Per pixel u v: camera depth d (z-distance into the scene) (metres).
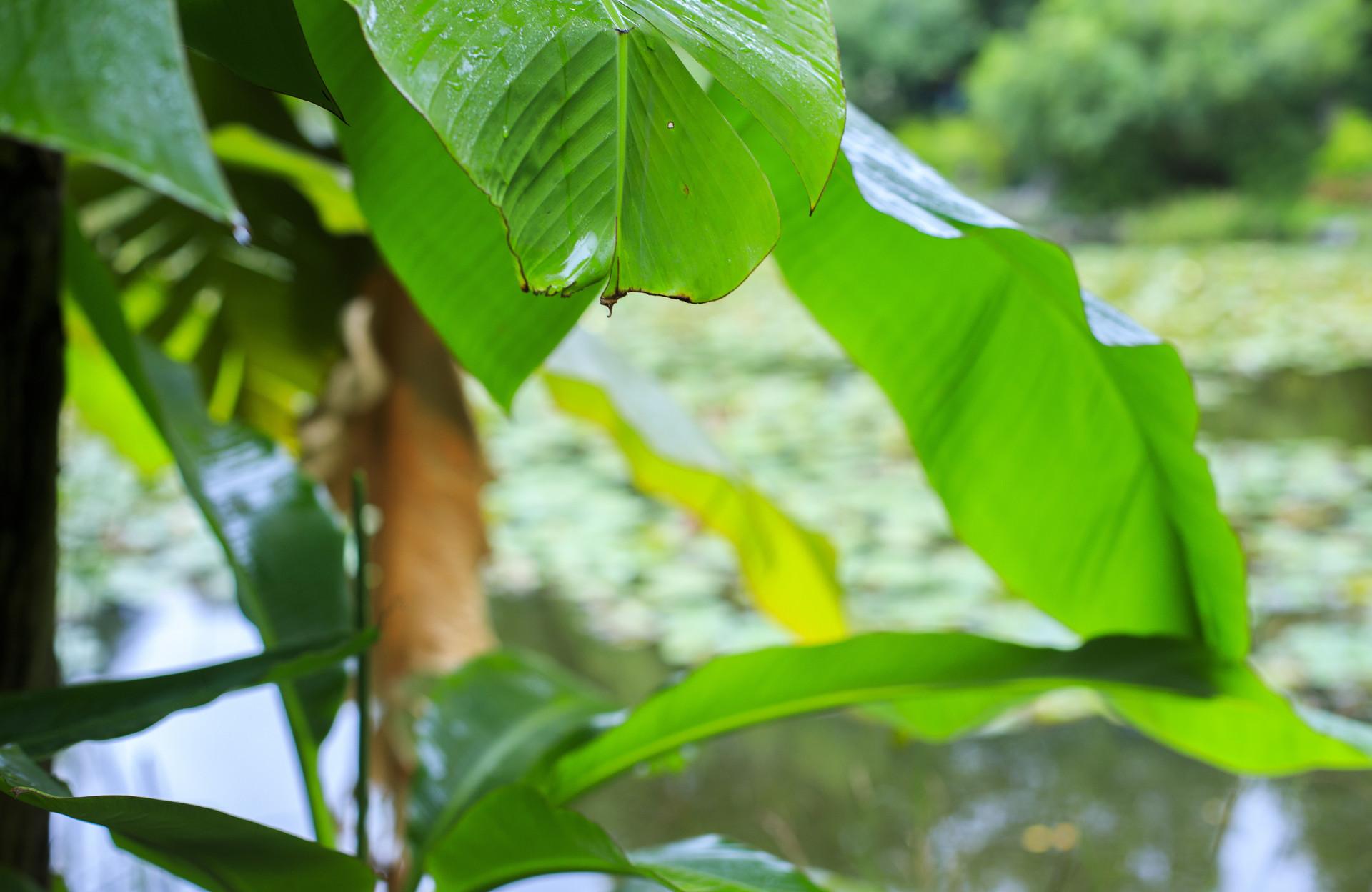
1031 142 17.86
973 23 19.80
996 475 1.77
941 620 3.64
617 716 1.76
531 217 0.89
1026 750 3.08
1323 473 5.33
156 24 0.79
